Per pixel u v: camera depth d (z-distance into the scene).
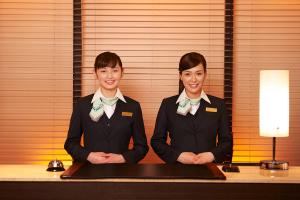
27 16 3.63
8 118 3.64
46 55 3.64
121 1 3.63
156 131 2.93
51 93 3.65
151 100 3.66
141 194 2.09
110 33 3.64
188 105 2.88
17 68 3.64
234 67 3.67
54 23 3.64
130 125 2.88
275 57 3.68
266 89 2.44
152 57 3.65
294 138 3.68
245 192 2.11
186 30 3.65
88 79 3.64
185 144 2.88
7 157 3.64
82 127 2.88
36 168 2.42
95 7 3.63
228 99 3.62
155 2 3.64
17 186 2.11
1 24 3.62
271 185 2.11
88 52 3.64
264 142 3.68
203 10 3.64
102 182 2.09
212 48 3.65
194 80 2.74
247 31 3.67
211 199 2.10
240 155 3.67
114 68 2.74
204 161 2.62
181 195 2.09
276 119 2.42
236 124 3.67
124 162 2.63
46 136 3.64
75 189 2.09
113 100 2.86
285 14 3.67
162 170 2.26
